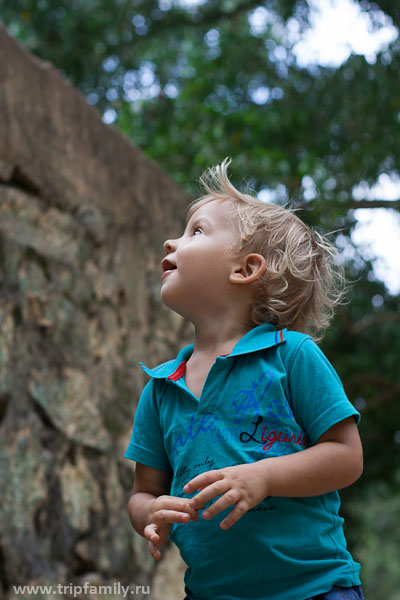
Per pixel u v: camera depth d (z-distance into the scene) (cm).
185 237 160
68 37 786
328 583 132
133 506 152
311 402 139
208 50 862
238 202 160
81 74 821
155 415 156
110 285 385
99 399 354
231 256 152
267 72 800
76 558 309
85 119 379
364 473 846
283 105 748
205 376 148
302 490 131
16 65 326
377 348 788
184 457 141
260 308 153
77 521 315
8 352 298
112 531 338
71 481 318
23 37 758
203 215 158
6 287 305
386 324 787
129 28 830
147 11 823
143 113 775
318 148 732
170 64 869
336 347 805
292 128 731
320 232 195
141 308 416
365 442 826
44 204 339
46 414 311
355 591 137
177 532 141
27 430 298
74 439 326
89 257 371
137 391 392
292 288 156
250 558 133
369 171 685
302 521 136
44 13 770
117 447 359
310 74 756
